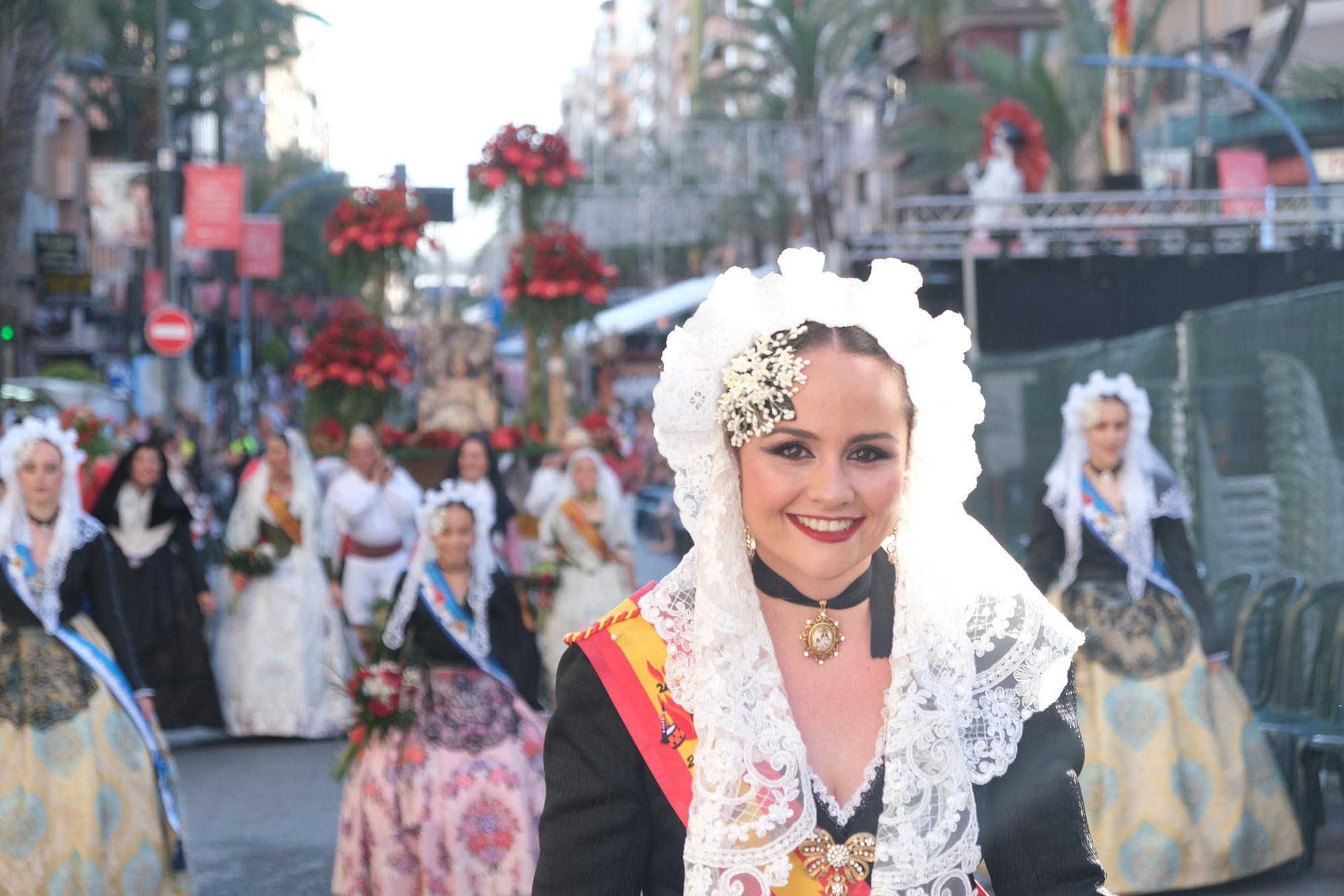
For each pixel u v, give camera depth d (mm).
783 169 40969
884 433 1910
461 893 5535
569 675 1989
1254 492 8102
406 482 10859
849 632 1995
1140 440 5906
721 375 1983
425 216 13586
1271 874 6004
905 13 32844
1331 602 6629
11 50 16625
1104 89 26562
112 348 38125
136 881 5469
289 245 48812
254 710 9672
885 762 1917
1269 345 7934
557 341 13961
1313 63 23516
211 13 29141
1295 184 23906
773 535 1931
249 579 9766
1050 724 1987
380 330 13406
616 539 9891
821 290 1954
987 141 17141
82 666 5547
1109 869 5605
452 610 5785
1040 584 6012
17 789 5262
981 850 1930
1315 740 6055
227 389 29031
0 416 9773
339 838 5762
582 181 13719
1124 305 16031
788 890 1877
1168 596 5895
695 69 66562
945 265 16094
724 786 1870
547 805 1981
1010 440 10836
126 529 9414
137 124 31641
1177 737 5723
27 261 29766
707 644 1911
